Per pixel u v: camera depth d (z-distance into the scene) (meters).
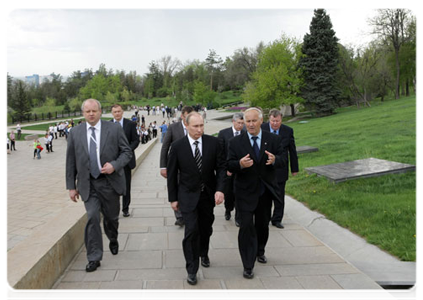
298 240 5.12
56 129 37.91
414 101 27.88
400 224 5.18
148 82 113.31
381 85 43.34
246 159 3.75
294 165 5.77
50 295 3.44
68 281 3.76
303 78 40.72
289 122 39.47
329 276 3.87
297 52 40.72
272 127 5.68
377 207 5.99
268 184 4.07
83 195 4.11
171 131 5.84
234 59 63.97
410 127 14.90
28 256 3.37
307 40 39.66
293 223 6.00
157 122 53.06
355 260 4.52
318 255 4.52
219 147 4.00
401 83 46.97
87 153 4.08
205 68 113.00
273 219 5.80
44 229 4.28
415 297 3.66
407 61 42.28
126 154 4.27
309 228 5.89
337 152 12.30
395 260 4.34
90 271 4.01
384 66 40.50
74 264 4.23
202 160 3.89
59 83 113.56
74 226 4.54
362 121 21.48
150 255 4.57
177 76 114.50
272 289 3.58
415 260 4.22
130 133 6.62
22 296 2.90
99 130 4.19
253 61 61.59
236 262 4.36
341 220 5.84
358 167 8.44
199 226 4.09
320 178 8.40
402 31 37.75
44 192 12.21
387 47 41.22
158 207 7.43
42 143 34.09
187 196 3.90
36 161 22.25
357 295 3.43
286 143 5.64
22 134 42.94
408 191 6.53
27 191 12.44
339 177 7.74
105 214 4.30
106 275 3.92
